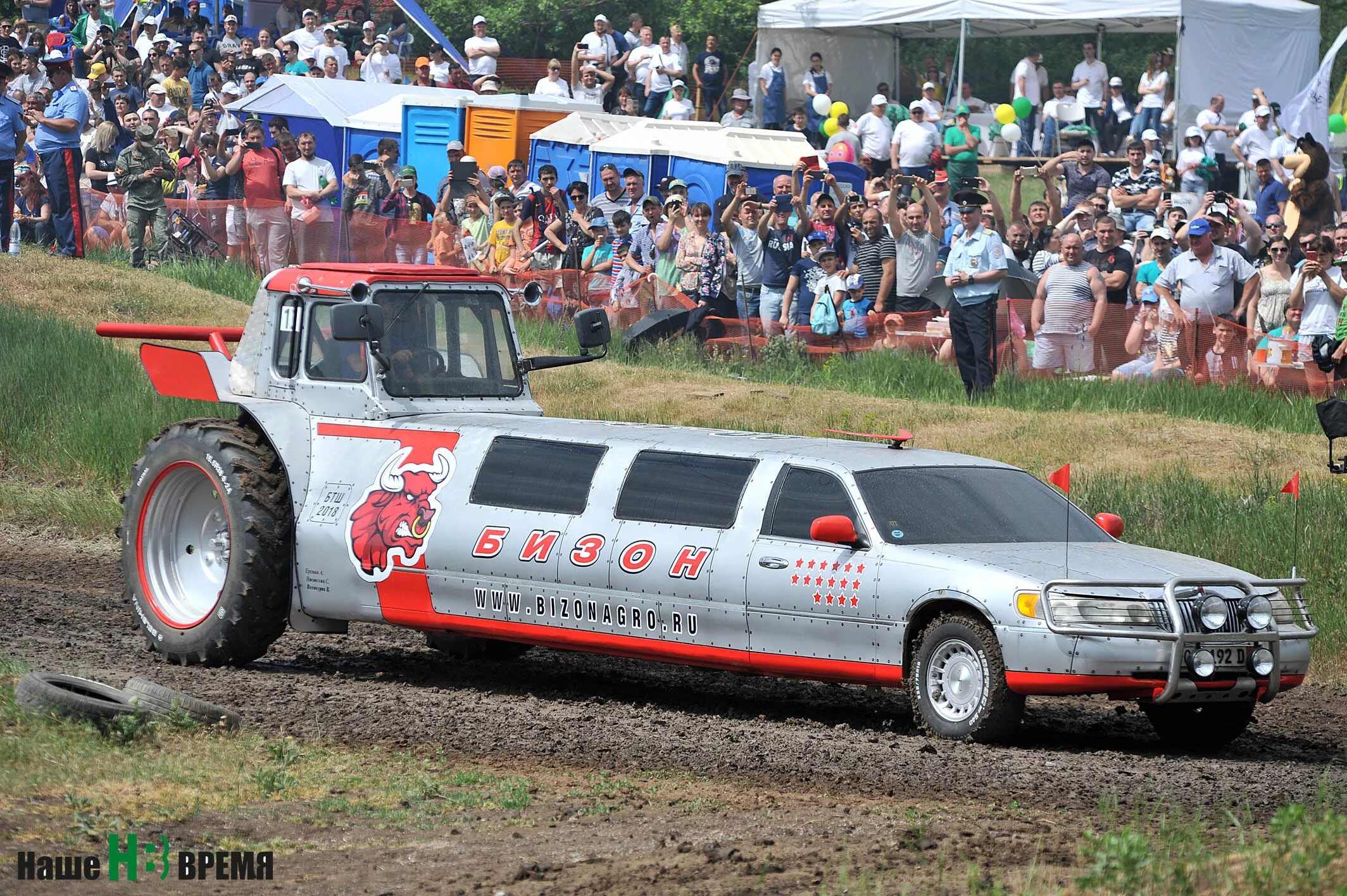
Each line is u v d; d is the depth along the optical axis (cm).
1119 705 2564
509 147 6519
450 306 2769
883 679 2217
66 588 3303
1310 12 6556
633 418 4588
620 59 7644
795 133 6109
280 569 2642
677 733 2169
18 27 8669
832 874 1523
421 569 2539
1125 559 2253
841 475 2319
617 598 2389
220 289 6272
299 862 1598
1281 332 4356
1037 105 6894
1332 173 6072
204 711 2097
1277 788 1909
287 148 6366
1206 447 4019
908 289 4966
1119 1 6481
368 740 2120
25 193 6706
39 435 4538
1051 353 4606
